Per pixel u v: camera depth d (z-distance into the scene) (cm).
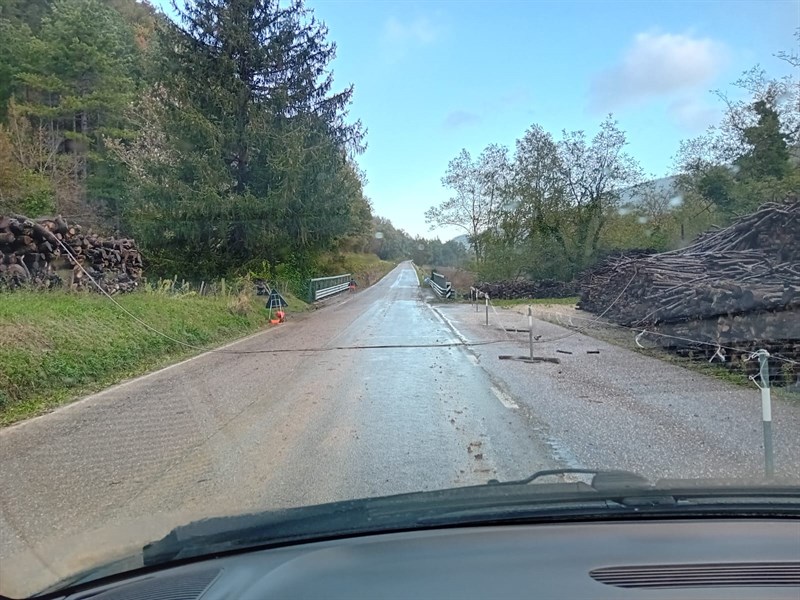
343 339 1534
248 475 524
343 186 2836
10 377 862
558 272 3384
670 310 1177
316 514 300
